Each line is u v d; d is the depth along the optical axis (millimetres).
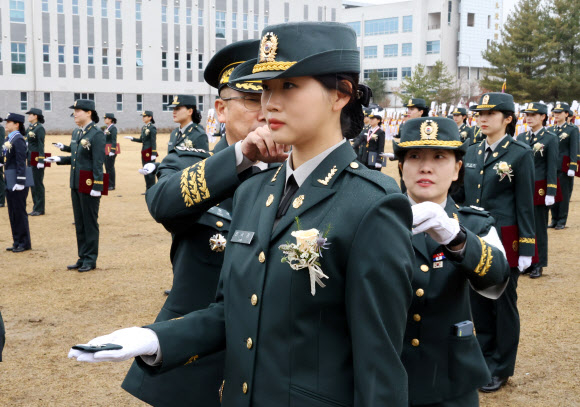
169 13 48812
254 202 2018
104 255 9195
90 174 8094
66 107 45438
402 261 1723
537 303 6766
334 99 1790
